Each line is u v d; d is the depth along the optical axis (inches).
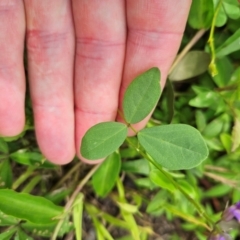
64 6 5.1
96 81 5.5
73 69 5.5
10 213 5.4
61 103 5.6
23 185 6.6
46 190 6.5
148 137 4.9
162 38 5.2
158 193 6.3
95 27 5.2
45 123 5.7
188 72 6.3
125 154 6.3
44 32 5.3
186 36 6.5
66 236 6.4
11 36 5.2
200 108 6.7
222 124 6.4
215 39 6.4
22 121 5.7
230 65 6.2
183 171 6.5
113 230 6.7
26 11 5.2
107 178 6.0
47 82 5.5
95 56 5.3
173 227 6.8
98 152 4.8
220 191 6.6
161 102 6.6
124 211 6.2
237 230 6.5
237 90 5.9
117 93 5.6
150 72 4.8
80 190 6.5
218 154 6.7
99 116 5.7
